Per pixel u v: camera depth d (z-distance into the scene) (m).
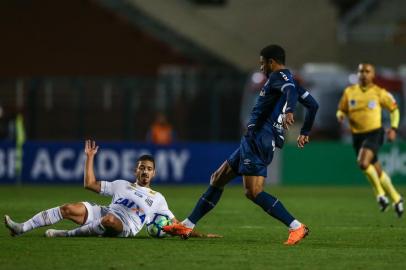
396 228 47.44
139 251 35.16
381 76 116.31
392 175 94.81
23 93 100.12
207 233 43.56
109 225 38.47
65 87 101.38
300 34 154.00
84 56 133.12
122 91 103.56
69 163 91.19
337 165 96.50
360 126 58.62
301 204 67.06
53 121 101.12
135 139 103.38
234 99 102.69
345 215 56.84
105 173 90.38
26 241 37.62
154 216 39.25
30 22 132.25
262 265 32.12
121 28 133.62
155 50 133.88
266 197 37.38
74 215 38.44
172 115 103.62
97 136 103.56
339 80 114.25
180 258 33.50
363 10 160.25
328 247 37.69
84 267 31.27
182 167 92.88
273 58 37.12
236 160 37.66
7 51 131.75
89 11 133.25
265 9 156.50
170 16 143.38
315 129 112.62
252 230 45.38
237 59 139.00
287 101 36.06
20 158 89.06
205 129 103.81
